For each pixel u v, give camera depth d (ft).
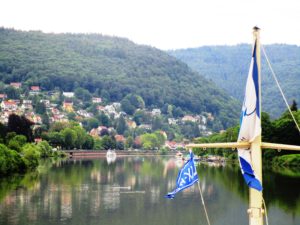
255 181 86.38
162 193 451.53
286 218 300.40
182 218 330.34
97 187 495.82
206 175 583.58
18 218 328.08
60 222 317.63
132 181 562.25
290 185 427.33
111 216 339.36
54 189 468.75
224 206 367.04
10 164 588.50
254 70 87.35
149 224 312.71
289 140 636.07
